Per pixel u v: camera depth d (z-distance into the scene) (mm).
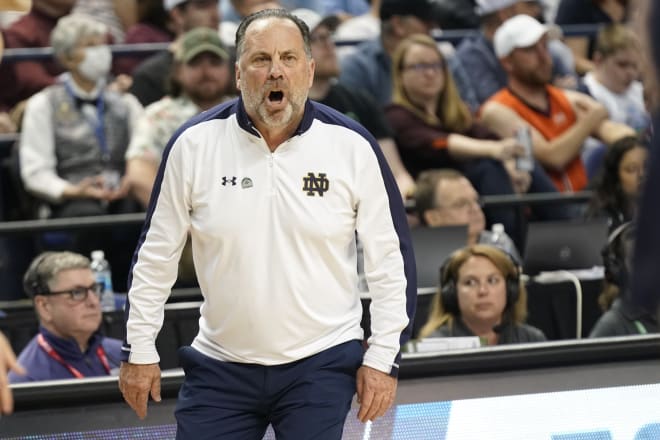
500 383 7820
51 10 18062
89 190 14477
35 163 14719
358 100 15609
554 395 7867
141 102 16000
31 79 17203
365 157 6801
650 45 3049
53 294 9953
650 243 3178
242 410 6855
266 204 6672
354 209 6844
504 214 14367
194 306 10633
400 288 6840
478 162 15367
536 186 15523
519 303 10570
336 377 6785
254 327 6715
